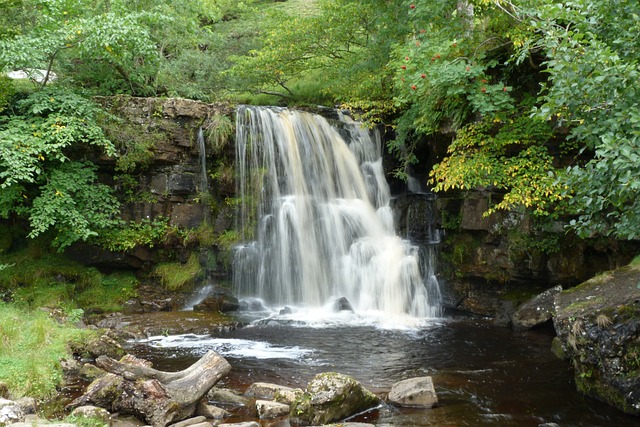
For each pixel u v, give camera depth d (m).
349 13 15.66
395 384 7.09
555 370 8.18
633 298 6.89
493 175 10.30
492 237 11.85
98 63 14.18
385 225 14.23
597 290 7.60
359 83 15.40
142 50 12.88
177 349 9.16
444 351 9.23
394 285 12.38
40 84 12.91
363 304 12.61
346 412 6.35
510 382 7.65
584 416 6.46
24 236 12.73
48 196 11.44
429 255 12.89
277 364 8.36
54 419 5.93
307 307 12.73
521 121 10.23
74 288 12.05
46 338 8.34
